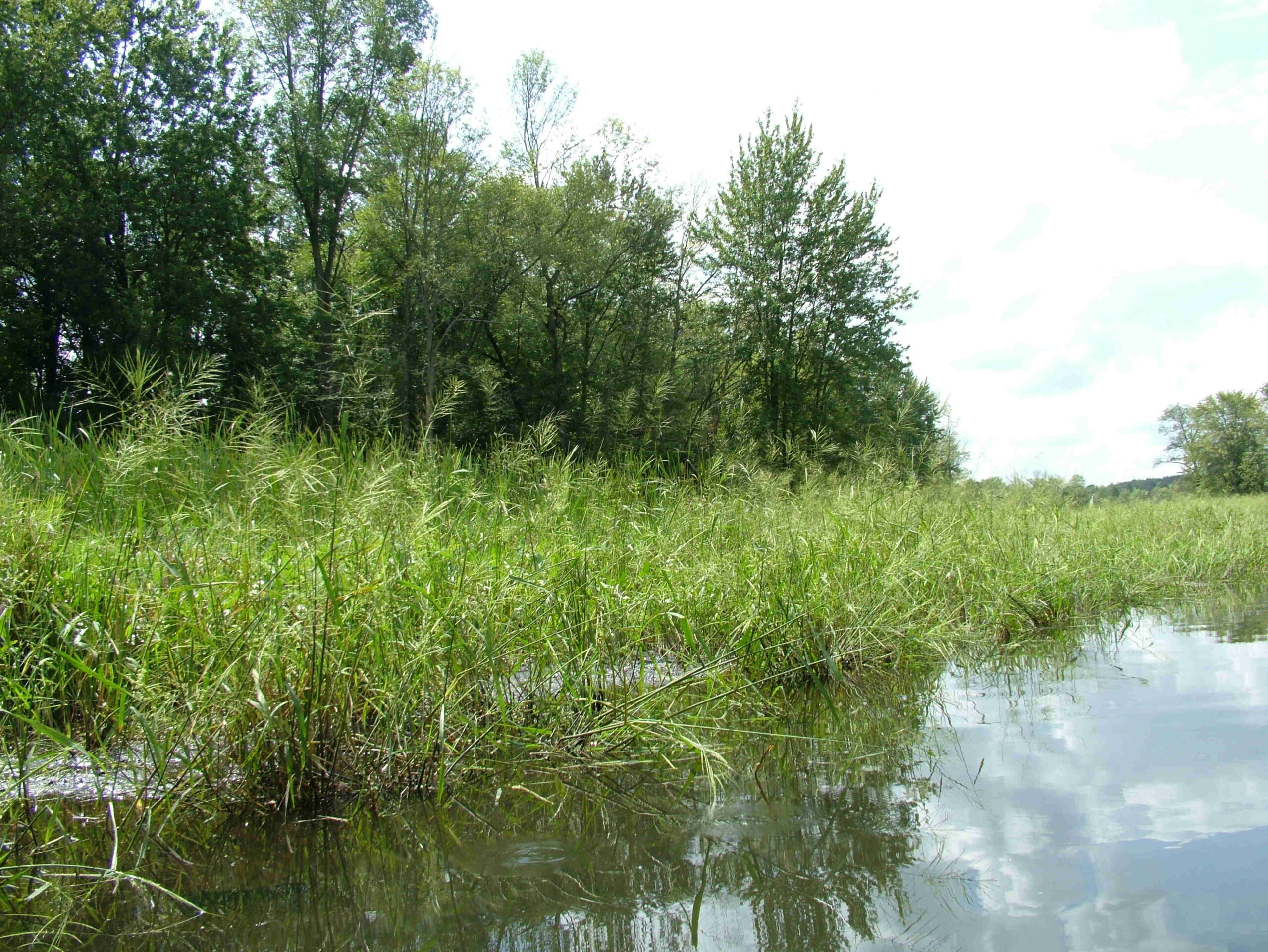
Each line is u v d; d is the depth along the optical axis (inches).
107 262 808.3
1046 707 159.0
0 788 100.3
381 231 882.1
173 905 86.2
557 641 146.6
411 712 121.6
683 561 191.5
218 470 168.6
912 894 86.5
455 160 872.3
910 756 132.1
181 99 869.8
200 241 855.1
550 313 1017.5
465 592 134.3
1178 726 142.5
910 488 280.8
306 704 112.7
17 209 735.7
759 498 250.7
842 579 198.1
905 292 995.9
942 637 207.9
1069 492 420.2
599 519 203.2
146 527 141.3
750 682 159.8
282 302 826.8
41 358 781.9
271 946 78.5
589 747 132.4
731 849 99.6
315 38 900.6
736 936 79.0
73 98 812.6
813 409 935.0
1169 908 80.5
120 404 157.5
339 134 930.7
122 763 107.9
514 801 116.8
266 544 135.1
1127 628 248.7
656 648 162.6
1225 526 461.4
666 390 349.7
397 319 858.8
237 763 110.5
